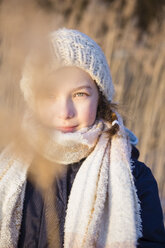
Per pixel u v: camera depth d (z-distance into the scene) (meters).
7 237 0.80
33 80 0.50
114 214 0.77
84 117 0.83
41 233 0.81
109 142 0.89
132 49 2.47
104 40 2.34
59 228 0.80
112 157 0.84
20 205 0.84
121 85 2.22
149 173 0.89
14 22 0.47
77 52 0.84
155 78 2.33
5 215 0.82
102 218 0.79
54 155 0.74
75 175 0.85
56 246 0.79
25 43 0.47
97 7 2.45
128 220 0.75
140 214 0.81
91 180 0.81
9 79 0.69
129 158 0.85
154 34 2.63
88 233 0.75
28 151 0.50
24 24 0.47
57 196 0.82
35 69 0.49
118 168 0.82
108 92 0.95
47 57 0.48
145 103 2.30
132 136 1.01
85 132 0.84
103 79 0.90
